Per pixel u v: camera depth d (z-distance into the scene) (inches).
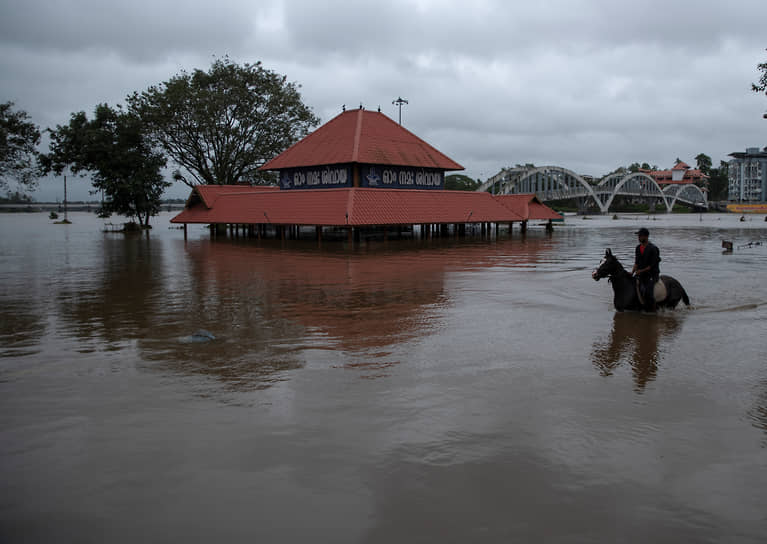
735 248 1135.0
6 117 1130.0
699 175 6771.7
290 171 1624.0
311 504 161.8
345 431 212.1
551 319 421.7
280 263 881.5
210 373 289.6
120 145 1969.7
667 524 150.9
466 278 674.2
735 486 170.6
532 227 2242.9
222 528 150.9
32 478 179.9
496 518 154.0
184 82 1823.3
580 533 147.0
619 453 192.5
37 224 3085.6
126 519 156.3
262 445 200.5
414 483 172.9
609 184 5275.6
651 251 439.2
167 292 582.9
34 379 282.8
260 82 1923.0
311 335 375.9
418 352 327.9
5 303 522.0
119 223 3184.1
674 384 265.3
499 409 233.8
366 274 724.7
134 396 255.1
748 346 335.9
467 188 4813.0
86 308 491.2
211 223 1534.2
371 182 1485.0
